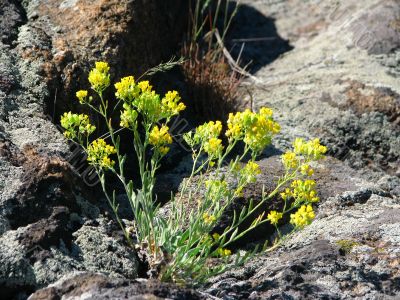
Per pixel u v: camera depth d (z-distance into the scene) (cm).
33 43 581
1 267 409
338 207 546
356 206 551
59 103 553
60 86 559
